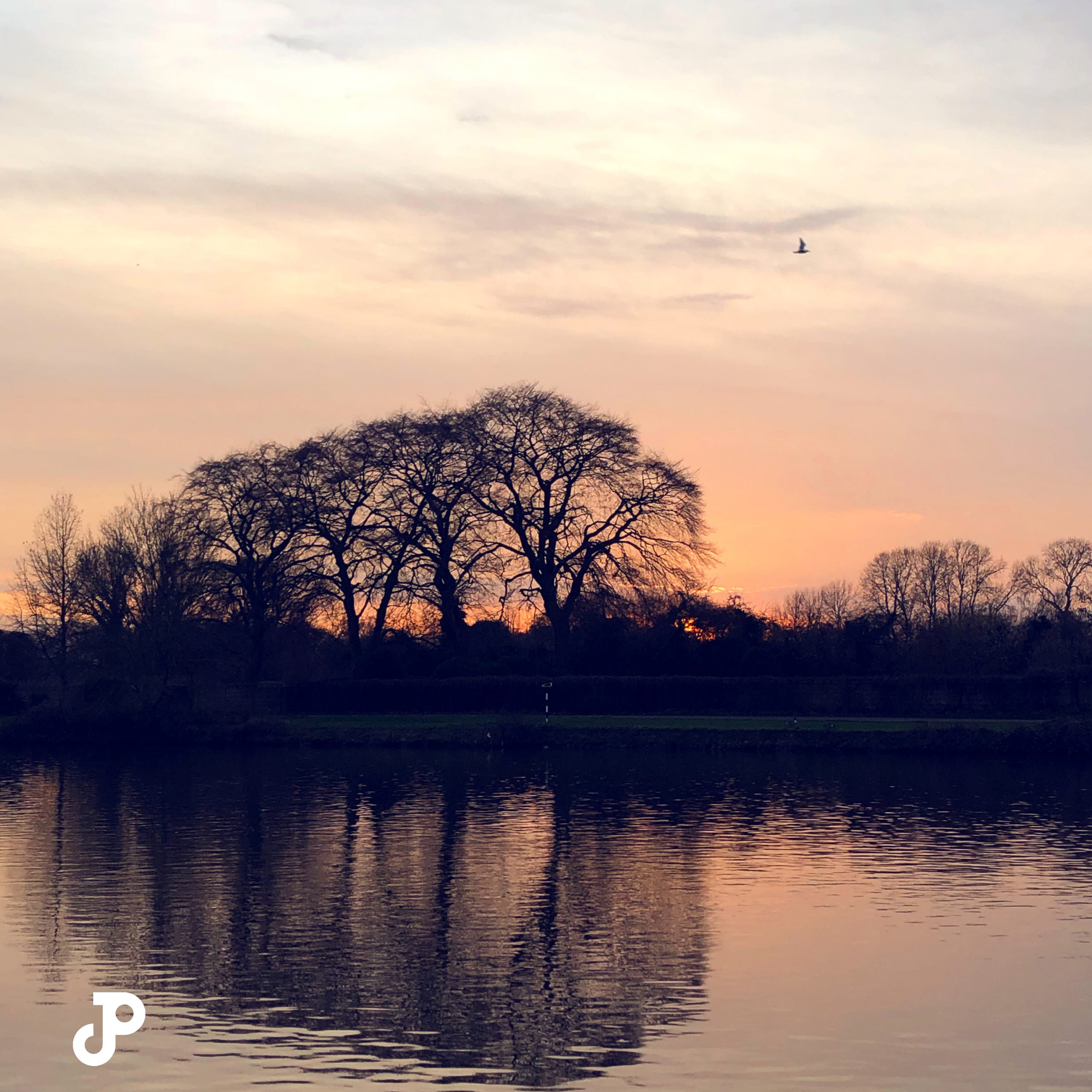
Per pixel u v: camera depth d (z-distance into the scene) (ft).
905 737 180.65
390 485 233.55
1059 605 392.47
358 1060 56.95
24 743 214.28
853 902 85.66
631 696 225.76
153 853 105.40
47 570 252.83
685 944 75.31
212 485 233.14
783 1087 53.72
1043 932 77.56
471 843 109.29
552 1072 55.42
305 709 239.50
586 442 230.68
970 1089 53.57
